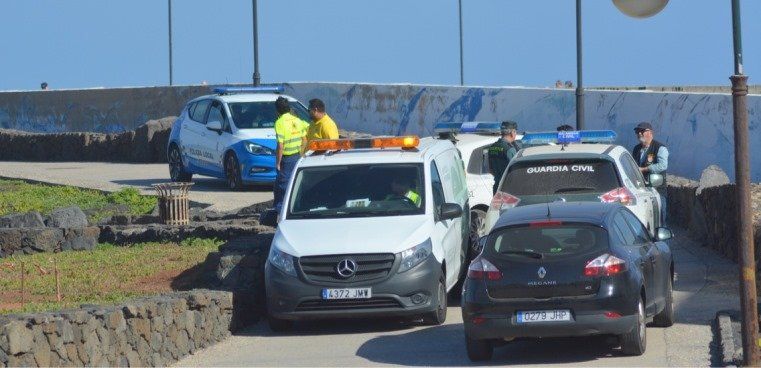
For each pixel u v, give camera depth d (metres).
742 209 43.31
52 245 80.62
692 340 51.28
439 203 62.00
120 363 46.97
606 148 65.00
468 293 48.12
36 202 111.31
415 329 57.56
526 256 47.72
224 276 61.69
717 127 110.88
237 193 111.38
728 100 109.00
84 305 50.00
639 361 47.41
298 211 60.75
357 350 52.72
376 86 166.25
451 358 50.12
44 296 61.72
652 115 122.81
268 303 57.16
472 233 73.50
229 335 57.72
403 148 64.12
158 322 50.47
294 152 77.12
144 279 67.00
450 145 70.06
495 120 146.25
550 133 72.50
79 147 164.88
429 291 56.56
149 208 105.06
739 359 44.78
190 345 53.38
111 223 91.62
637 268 48.56
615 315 46.81
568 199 61.88
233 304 58.47
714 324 54.38
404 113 161.25
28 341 40.72
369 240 56.78
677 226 96.25
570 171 62.75
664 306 54.00
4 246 80.19
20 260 75.44
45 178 130.00
